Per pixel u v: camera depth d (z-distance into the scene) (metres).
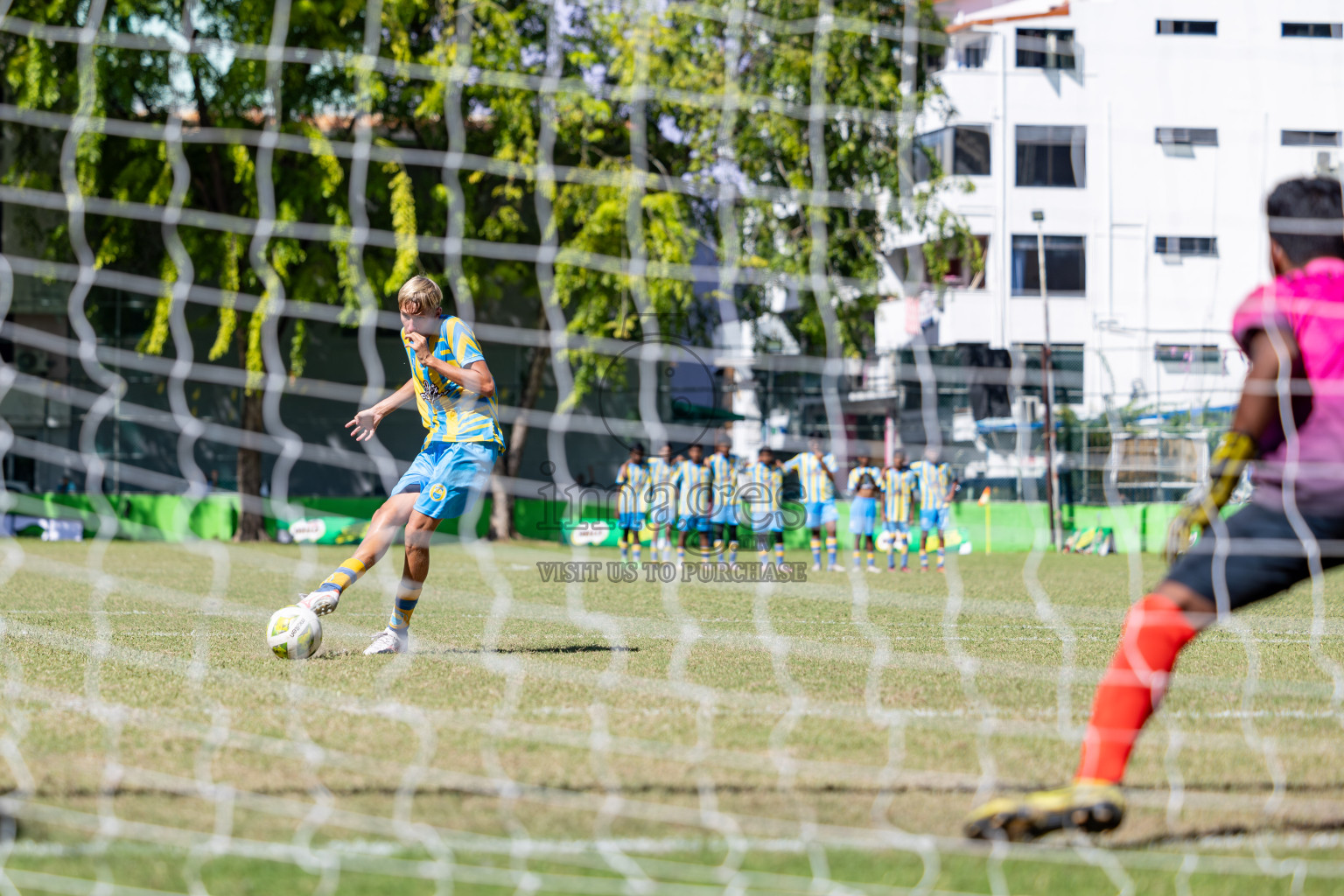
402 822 7.12
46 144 52.91
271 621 13.62
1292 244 6.99
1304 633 18.58
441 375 13.59
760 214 44.78
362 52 48.12
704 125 43.22
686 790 7.85
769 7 43.19
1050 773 8.35
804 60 42.38
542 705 10.66
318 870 6.34
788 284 46.12
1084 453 55.59
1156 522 52.12
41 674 12.20
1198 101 61.19
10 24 43.16
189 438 54.72
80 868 6.32
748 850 6.67
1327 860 6.55
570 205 47.31
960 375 59.94
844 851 6.66
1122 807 6.66
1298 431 6.66
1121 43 62.31
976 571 37.44
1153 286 62.31
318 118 50.19
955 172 62.81
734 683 12.13
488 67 46.75
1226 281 61.22
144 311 62.72
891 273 64.19
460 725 9.70
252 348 50.91
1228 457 6.62
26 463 63.97
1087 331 62.56
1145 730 10.08
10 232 60.09
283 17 20.47
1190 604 6.77
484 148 51.25
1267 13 56.12
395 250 50.03
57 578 29.03
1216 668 14.09
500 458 56.88
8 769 8.14
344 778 8.06
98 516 52.50
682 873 6.31
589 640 16.08
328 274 51.53
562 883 6.16
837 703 11.09
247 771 8.20
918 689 12.03
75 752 8.63
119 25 46.72
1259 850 6.72
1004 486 57.38
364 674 12.33
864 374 56.78
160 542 50.44
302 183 48.84
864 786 7.99
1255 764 8.77
